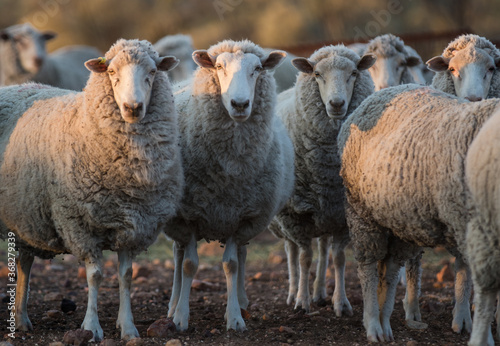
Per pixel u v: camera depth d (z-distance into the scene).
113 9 31.77
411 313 8.42
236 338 7.57
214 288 11.09
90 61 7.33
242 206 8.20
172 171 7.62
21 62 19.83
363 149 7.62
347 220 7.98
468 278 7.91
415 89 7.66
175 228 8.30
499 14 30.73
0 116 8.27
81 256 7.44
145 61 7.35
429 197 6.72
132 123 7.30
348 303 9.16
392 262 7.80
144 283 11.74
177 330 8.00
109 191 7.32
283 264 13.55
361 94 9.26
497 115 6.17
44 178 7.47
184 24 31.70
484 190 6.07
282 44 28.62
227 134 7.95
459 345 7.21
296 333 7.80
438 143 6.69
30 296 10.48
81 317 8.95
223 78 7.88
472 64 8.80
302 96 9.27
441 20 30.14
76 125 7.46
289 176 8.95
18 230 7.75
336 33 29.50
